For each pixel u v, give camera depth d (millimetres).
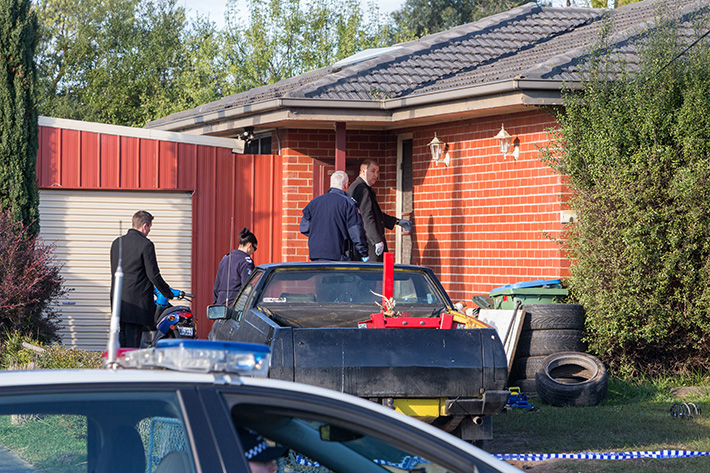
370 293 11742
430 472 3707
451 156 19141
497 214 17844
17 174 15922
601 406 13719
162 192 20438
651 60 15125
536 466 9789
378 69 19906
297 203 20844
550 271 16391
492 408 9000
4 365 13453
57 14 64875
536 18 23672
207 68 55188
